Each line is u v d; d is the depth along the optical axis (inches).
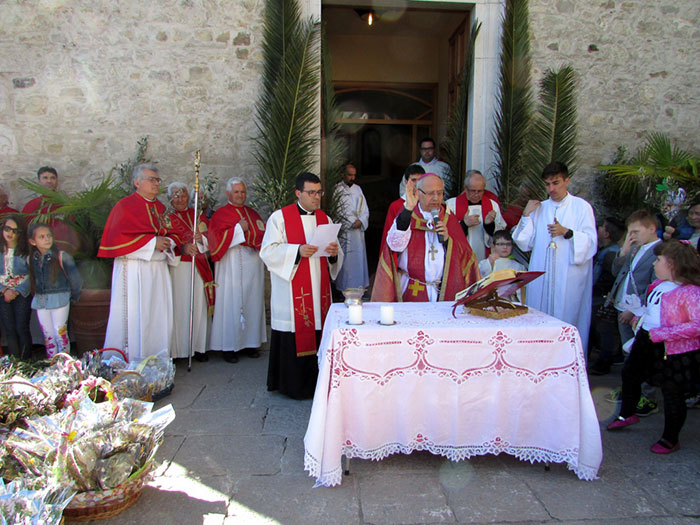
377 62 375.9
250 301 208.7
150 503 108.2
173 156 240.4
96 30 233.6
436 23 342.0
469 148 265.3
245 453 129.6
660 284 131.5
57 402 127.4
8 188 233.9
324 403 112.4
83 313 200.7
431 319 124.6
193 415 153.1
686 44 266.4
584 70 261.4
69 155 235.3
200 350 206.7
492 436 119.0
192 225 209.8
